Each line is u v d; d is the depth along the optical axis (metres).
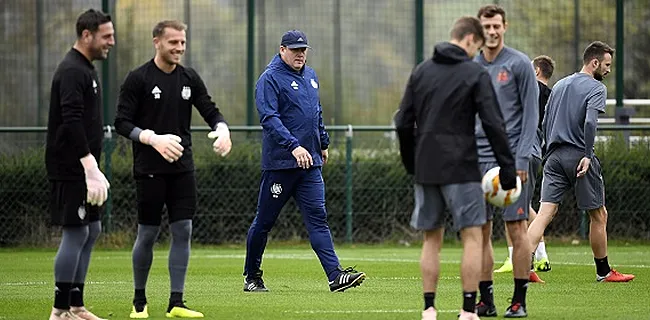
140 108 30.23
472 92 27.06
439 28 74.44
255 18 73.25
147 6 73.12
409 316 30.83
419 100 27.45
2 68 73.50
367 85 74.88
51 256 61.59
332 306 33.94
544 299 35.78
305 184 39.25
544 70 45.12
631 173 70.19
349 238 68.88
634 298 36.12
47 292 39.72
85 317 29.45
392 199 69.38
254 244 39.44
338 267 38.84
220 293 38.81
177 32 30.14
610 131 70.69
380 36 74.75
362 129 68.94
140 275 30.89
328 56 74.69
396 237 69.50
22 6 73.44
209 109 30.78
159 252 64.00
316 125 39.47
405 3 74.50
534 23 75.31
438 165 26.97
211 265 53.69
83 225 28.30
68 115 27.52
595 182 42.28
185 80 30.59
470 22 27.36
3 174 67.50
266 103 38.75
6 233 67.56
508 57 30.92
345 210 68.94
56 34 73.50
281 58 39.50
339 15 74.50
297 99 39.12
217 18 73.12
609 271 42.75
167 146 29.39
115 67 72.56
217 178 68.50
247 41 73.12
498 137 26.91
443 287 40.53
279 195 39.12
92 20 27.95
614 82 76.75
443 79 27.17
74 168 27.95
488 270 30.41
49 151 28.09
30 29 73.62
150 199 30.33
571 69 75.56
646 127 70.62
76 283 29.30
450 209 27.28
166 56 30.14
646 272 47.56
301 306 34.00
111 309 33.25
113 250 66.56
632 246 68.00
